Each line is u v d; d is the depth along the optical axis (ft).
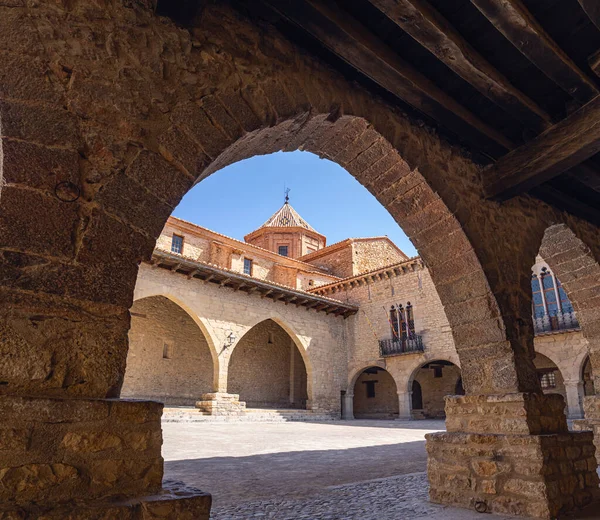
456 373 79.51
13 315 6.44
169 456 25.94
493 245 16.19
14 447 5.94
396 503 14.61
